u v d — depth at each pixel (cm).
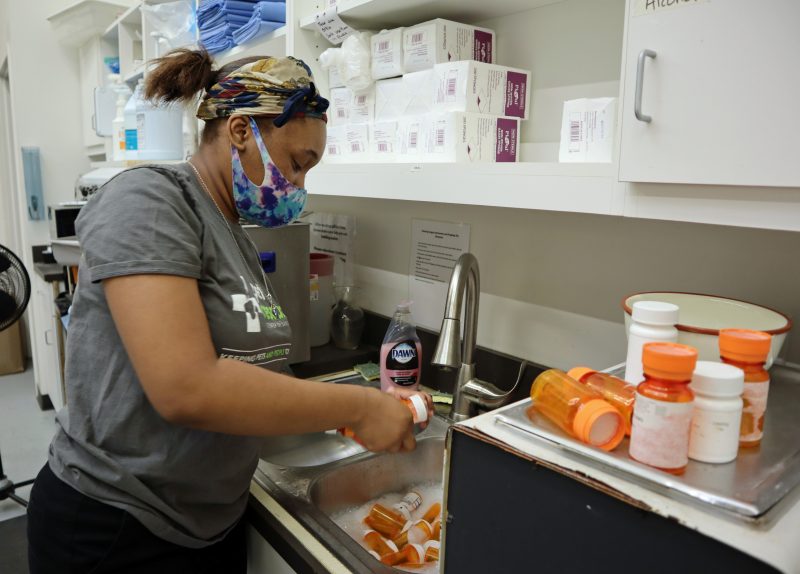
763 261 96
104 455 84
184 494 90
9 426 329
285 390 76
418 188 114
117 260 70
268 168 91
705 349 72
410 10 131
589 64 118
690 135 68
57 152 370
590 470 57
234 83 87
